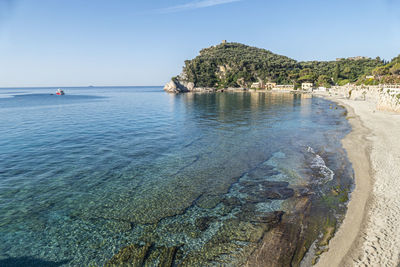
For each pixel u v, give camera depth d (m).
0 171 18.91
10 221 12.58
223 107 69.81
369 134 29.97
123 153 24.06
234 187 16.62
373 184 15.95
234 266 9.67
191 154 23.86
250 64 190.88
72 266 9.88
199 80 190.25
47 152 23.91
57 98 123.00
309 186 16.45
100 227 12.30
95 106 74.12
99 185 16.94
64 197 15.20
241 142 28.38
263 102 86.44
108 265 9.89
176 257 10.22
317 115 51.34
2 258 10.18
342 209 13.36
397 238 10.49
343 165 20.02
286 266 9.48
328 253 10.02
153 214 13.48
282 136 31.28
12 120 43.91
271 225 12.23
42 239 11.38
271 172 19.12
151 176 18.55
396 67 85.06
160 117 49.00
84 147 25.92
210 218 13.03
